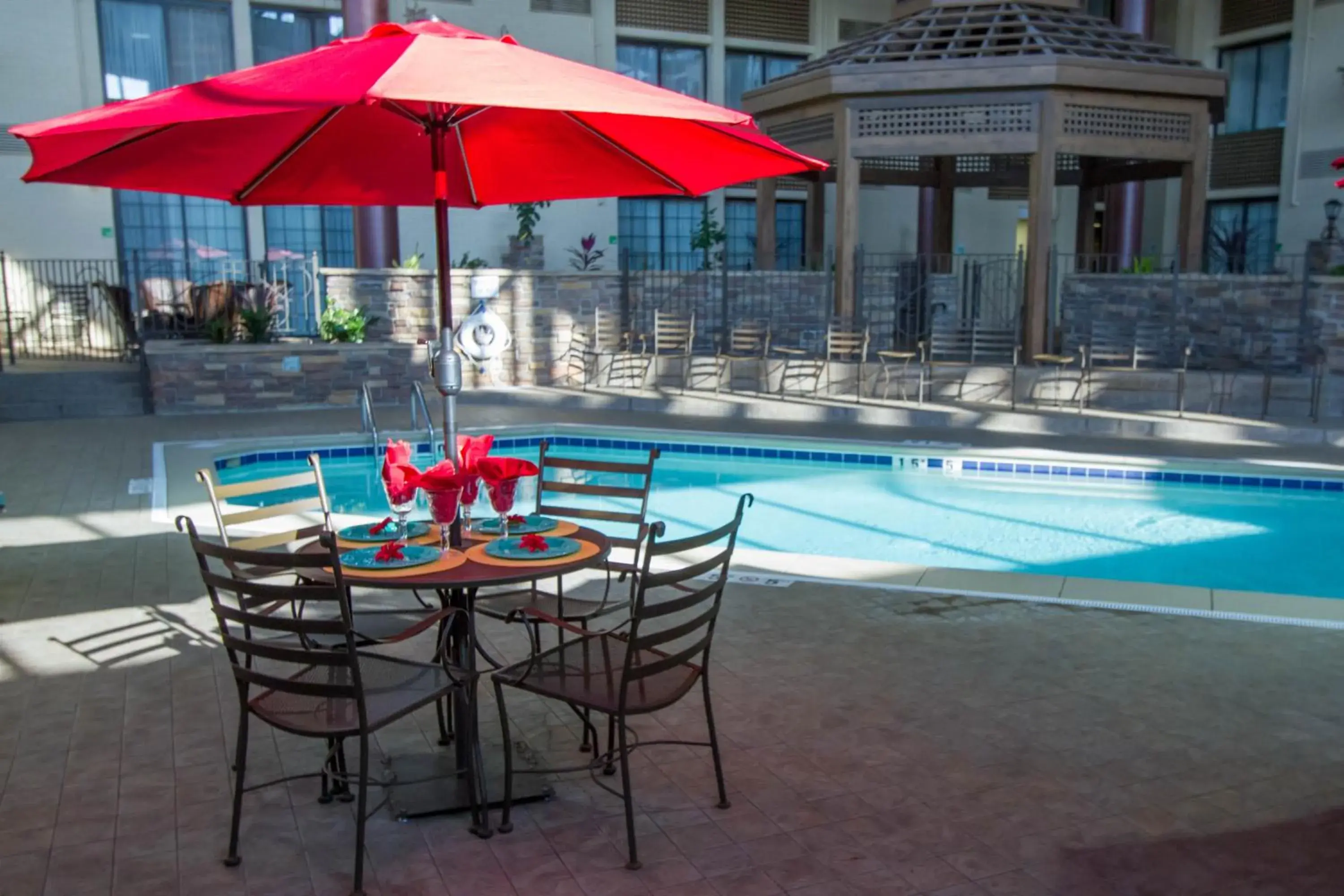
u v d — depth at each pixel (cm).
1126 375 1147
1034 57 1166
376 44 295
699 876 275
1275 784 326
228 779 330
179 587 534
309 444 995
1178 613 500
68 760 341
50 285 1470
